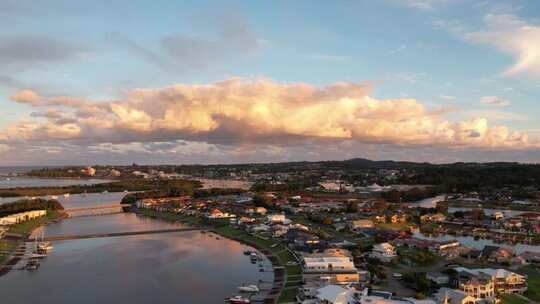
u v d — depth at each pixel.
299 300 169.12
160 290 195.75
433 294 166.75
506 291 177.75
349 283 185.38
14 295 188.25
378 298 154.62
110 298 184.62
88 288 198.88
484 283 172.88
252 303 173.38
